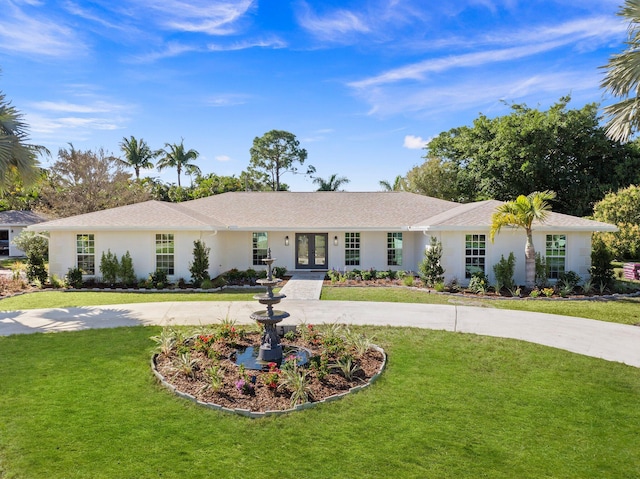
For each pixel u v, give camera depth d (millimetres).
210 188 43656
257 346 8484
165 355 7777
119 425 5207
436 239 16578
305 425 5270
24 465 4344
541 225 15664
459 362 7551
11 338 8922
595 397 6145
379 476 4234
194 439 4922
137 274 17188
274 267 20438
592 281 15789
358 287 16719
